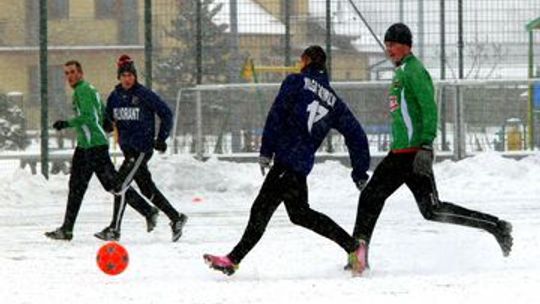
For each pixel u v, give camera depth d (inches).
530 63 3262.8
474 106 2972.4
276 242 1646.2
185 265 1409.9
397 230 1785.2
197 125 2987.2
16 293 1147.9
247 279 1262.3
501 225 1322.6
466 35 3243.1
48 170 2716.5
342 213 2095.2
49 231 1875.0
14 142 3644.2
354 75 3587.6
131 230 1866.4
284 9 3368.6
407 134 1289.4
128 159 1678.2
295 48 3577.8
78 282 1249.4
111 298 1101.7
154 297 1103.0
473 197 2367.1
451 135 2989.7
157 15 4197.8
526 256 1439.5
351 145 1284.4
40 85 2696.9
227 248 1601.9
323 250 1550.2
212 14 4074.8
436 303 1042.7
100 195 2522.1
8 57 5324.8
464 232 1737.2
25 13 5487.2
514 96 3002.0
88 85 1706.4
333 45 3580.2
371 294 1106.1
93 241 1723.7
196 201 2426.2
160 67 4222.4
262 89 2984.7
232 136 2984.7
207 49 3671.3
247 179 2714.1
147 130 1681.8
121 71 1675.7
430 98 1267.2
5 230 1891.0
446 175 2714.1
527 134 3014.3
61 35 5629.9
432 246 1566.2
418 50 3240.7
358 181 1298.0
